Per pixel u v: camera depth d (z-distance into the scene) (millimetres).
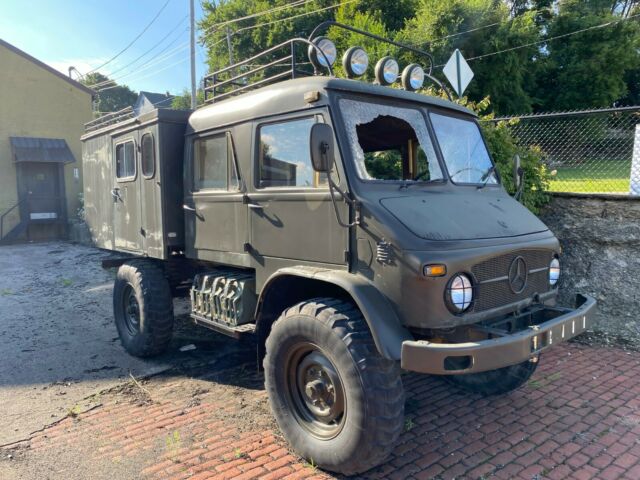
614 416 3854
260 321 3703
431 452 3342
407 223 2957
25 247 14445
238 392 4383
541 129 7062
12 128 15664
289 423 3297
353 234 3119
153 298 5082
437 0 22516
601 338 5582
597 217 5949
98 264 11422
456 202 3473
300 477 3045
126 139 5445
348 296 3469
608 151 6629
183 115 4883
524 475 3074
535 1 28000
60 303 7957
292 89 3588
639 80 27859
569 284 6023
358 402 2805
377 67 4055
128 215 5551
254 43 28766
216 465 3189
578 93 25266
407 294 2824
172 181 4848
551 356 5180
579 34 25141
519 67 22938
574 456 3295
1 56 15359
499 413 3920
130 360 5270
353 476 3055
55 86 16359
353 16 24984
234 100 4195
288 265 3607
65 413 4008
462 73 6297
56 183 16344
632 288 5578
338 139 3225
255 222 3861
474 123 4344
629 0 31562
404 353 2697
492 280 3037
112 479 3055
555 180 6543
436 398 4207
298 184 3520
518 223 3529
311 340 3080
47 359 5328
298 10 27344
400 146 3838
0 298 8320
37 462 3256
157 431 3668
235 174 4074
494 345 2676
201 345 5715
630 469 3146
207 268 5121
